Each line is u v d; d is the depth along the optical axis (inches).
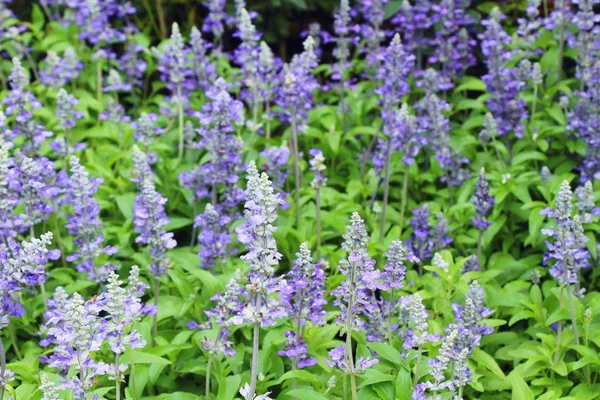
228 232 72.8
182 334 65.7
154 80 95.6
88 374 58.2
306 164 82.8
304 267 60.2
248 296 62.0
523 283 70.9
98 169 78.0
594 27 82.4
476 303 64.6
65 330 57.0
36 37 95.6
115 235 75.5
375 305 62.6
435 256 67.9
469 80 86.4
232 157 73.0
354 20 96.7
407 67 75.5
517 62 87.5
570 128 77.7
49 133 75.0
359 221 57.9
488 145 82.5
